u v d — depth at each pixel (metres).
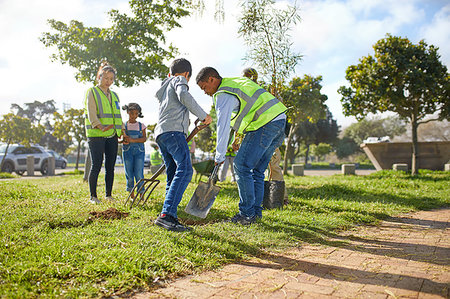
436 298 1.91
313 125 40.16
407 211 5.59
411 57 14.62
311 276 2.37
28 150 20.66
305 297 2.00
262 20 6.23
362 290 2.08
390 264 2.61
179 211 4.56
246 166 3.92
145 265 2.42
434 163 17.30
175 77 3.72
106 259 2.44
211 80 3.90
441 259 2.69
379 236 3.71
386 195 7.46
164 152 3.92
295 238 3.40
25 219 3.55
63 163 28.22
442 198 7.11
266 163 4.25
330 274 2.41
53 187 7.14
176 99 3.68
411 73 13.94
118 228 3.35
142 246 2.80
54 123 24.11
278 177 5.70
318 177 15.03
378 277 2.31
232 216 4.42
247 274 2.43
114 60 11.02
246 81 3.93
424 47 14.62
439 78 14.42
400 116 16.44
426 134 35.75
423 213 5.51
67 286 2.05
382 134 55.28
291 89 6.48
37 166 20.62
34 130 22.17
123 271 2.27
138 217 4.07
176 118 3.65
